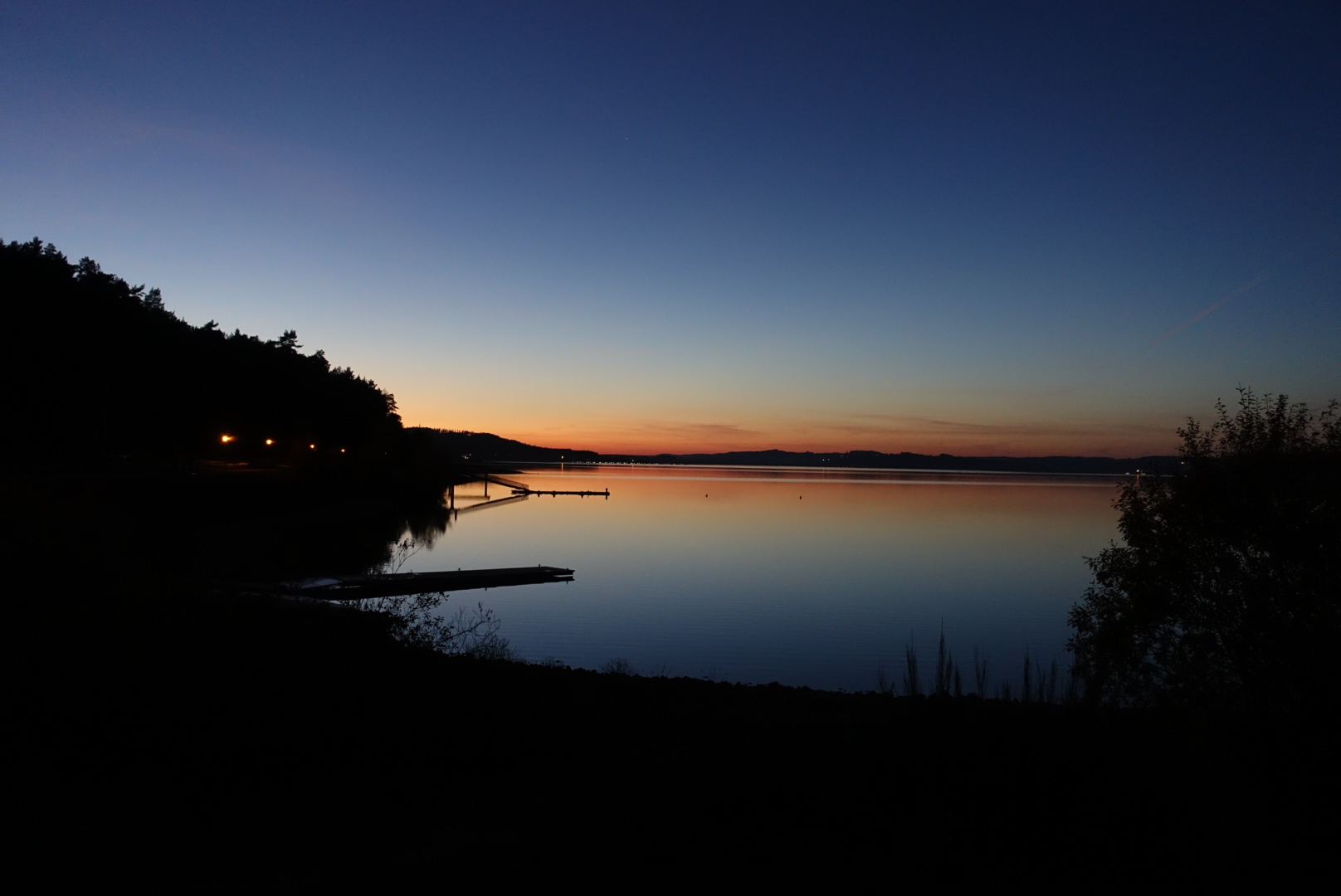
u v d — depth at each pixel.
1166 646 10.55
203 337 81.69
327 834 5.99
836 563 53.06
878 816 6.80
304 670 9.30
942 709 9.05
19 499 13.16
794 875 5.74
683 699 13.20
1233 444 10.48
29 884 4.71
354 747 7.86
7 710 7.11
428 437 110.69
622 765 7.98
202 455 75.00
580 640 28.73
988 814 6.88
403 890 5.06
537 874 5.47
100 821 5.68
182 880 4.98
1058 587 43.88
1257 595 9.62
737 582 44.22
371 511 74.12
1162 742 8.98
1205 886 6.18
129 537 15.88
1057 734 8.57
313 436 93.00
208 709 7.91
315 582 28.45
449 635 13.60
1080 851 6.45
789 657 27.02
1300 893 6.16
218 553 33.12
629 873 5.59
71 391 48.75
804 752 8.45
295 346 103.69
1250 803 7.56
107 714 7.40
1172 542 10.46
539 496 130.25
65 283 50.53
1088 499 143.38
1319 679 8.83
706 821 6.55
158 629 9.40
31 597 9.30
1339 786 7.84
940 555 57.97
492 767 7.92
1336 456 9.61
